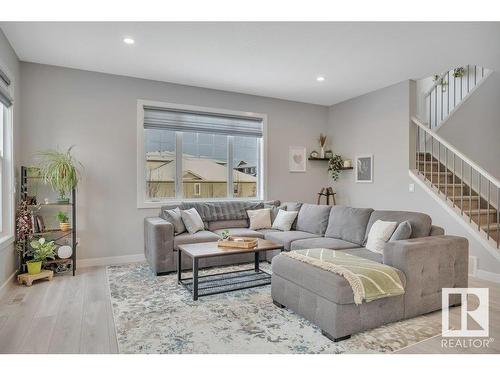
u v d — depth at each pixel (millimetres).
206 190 5164
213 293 3141
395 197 4852
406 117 4680
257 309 2834
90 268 4129
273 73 4348
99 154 4281
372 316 2385
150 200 4730
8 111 3438
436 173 4926
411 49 3572
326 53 3682
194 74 4375
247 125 5352
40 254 3594
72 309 2818
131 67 4109
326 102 5898
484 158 4594
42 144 3982
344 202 5816
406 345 2215
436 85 5660
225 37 3277
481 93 4637
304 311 2553
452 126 5078
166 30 3125
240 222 4895
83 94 4191
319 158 5879
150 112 4602
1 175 3371
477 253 3816
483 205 4582
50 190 4039
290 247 3932
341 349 2160
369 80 4652
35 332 2393
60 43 3406
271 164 5578
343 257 2748
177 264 3818
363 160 5402
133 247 4492
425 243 2699
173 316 2682
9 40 3322
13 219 3490
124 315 2697
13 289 3314
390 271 2469
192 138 5047
